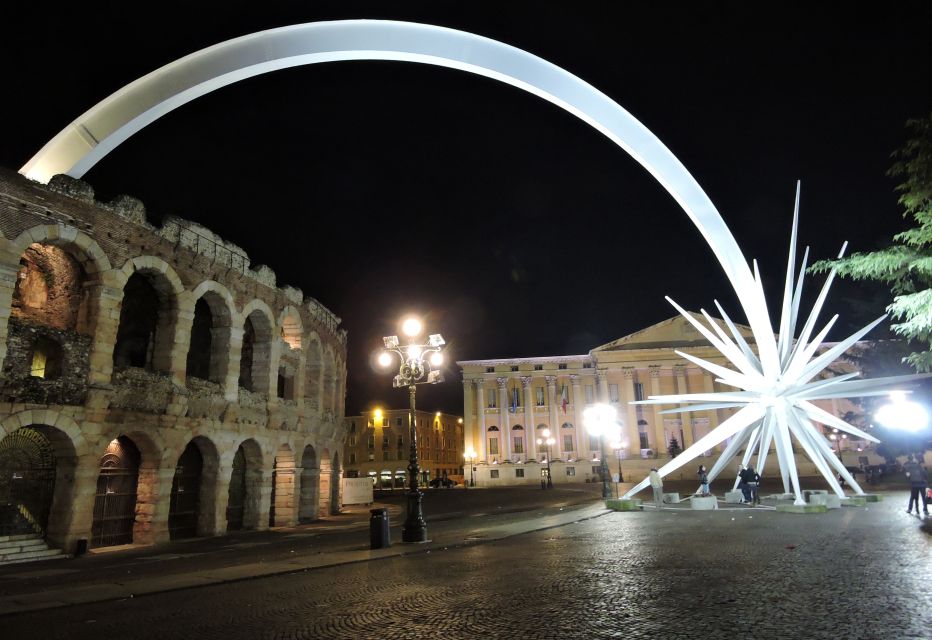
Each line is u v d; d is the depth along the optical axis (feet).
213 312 97.40
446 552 62.03
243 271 100.48
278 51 111.34
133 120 102.12
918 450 165.27
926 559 44.60
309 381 127.24
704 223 109.09
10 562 64.64
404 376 72.33
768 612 31.12
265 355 106.83
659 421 306.96
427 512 139.95
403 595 40.16
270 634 31.89
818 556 48.03
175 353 85.46
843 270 72.64
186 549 75.41
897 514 80.28
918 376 94.02
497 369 334.65
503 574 46.32
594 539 67.36
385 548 64.54
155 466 82.02
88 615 38.88
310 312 124.16
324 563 55.72
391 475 414.00
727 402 109.09
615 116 113.50
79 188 73.51
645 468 299.79
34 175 96.73
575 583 41.11
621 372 317.63
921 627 27.48
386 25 112.78
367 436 421.59
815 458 101.91
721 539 61.62
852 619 29.19
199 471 93.66
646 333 318.04
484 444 324.60
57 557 68.33
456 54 114.93
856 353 159.22
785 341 103.35
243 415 98.12
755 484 107.76
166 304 87.04
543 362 331.57
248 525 100.78
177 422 84.94
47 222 69.72
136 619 37.04
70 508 70.28
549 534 75.61
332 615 35.47
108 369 75.20
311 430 120.67
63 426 69.77
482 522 101.81
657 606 33.42
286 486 110.93
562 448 320.09
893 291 74.54
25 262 78.48
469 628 30.81
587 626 30.04
